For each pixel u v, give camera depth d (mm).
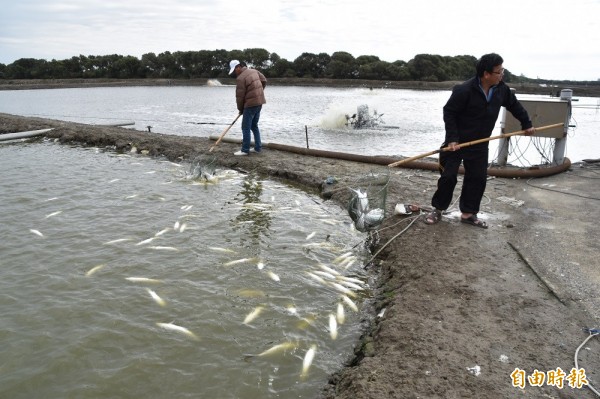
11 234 7176
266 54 71062
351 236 7387
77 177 10539
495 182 9156
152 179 10422
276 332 4859
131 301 5336
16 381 4043
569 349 3992
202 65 68250
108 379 4094
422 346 4055
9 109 31109
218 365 4316
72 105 34219
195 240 7102
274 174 10719
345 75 66438
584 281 5117
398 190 8703
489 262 5641
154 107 32906
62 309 5133
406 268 5676
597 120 26938
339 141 18625
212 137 14094
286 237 7309
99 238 7090
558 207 7617
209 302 5371
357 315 5262
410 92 52562
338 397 3736
